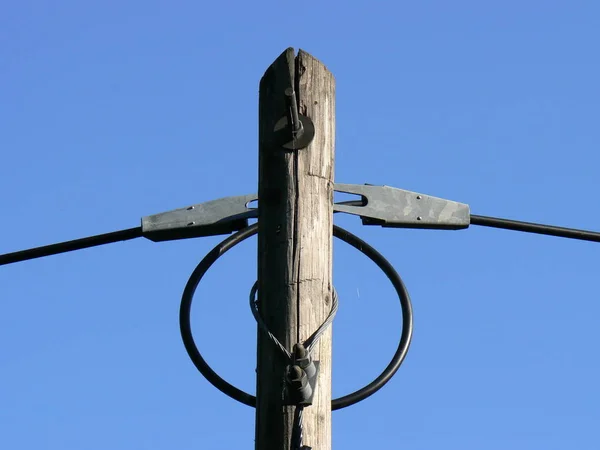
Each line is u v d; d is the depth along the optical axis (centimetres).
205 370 788
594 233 885
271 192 722
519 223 862
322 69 749
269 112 738
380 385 766
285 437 679
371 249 823
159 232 845
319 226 718
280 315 700
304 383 669
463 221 837
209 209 841
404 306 803
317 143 730
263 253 717
